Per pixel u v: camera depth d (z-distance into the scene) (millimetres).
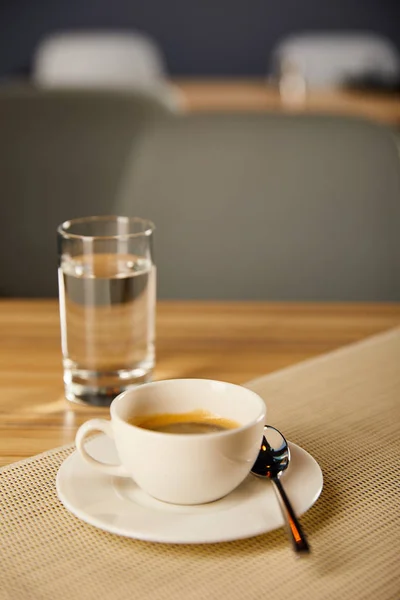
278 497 661
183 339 1011
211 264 1408
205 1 4961
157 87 1900
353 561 637
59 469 696
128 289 865
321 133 1413
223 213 1405
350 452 768
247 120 1424
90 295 858
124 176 1567
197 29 5008
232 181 1405
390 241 1410
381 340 1002
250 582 617
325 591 611
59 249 875
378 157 1405
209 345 996
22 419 828
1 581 619
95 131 1576
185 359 956
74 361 869
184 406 714
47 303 1141
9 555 641
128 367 875
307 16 5000
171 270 1412
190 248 1407
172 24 4988
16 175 1558
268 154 1407
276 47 5035
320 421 817
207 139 1410
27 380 908
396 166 1404
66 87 1625
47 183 1561
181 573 625
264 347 993
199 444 643
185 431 696
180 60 5055
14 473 730
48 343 1006
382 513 688
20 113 1569
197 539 623
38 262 1538
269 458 703
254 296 1416
